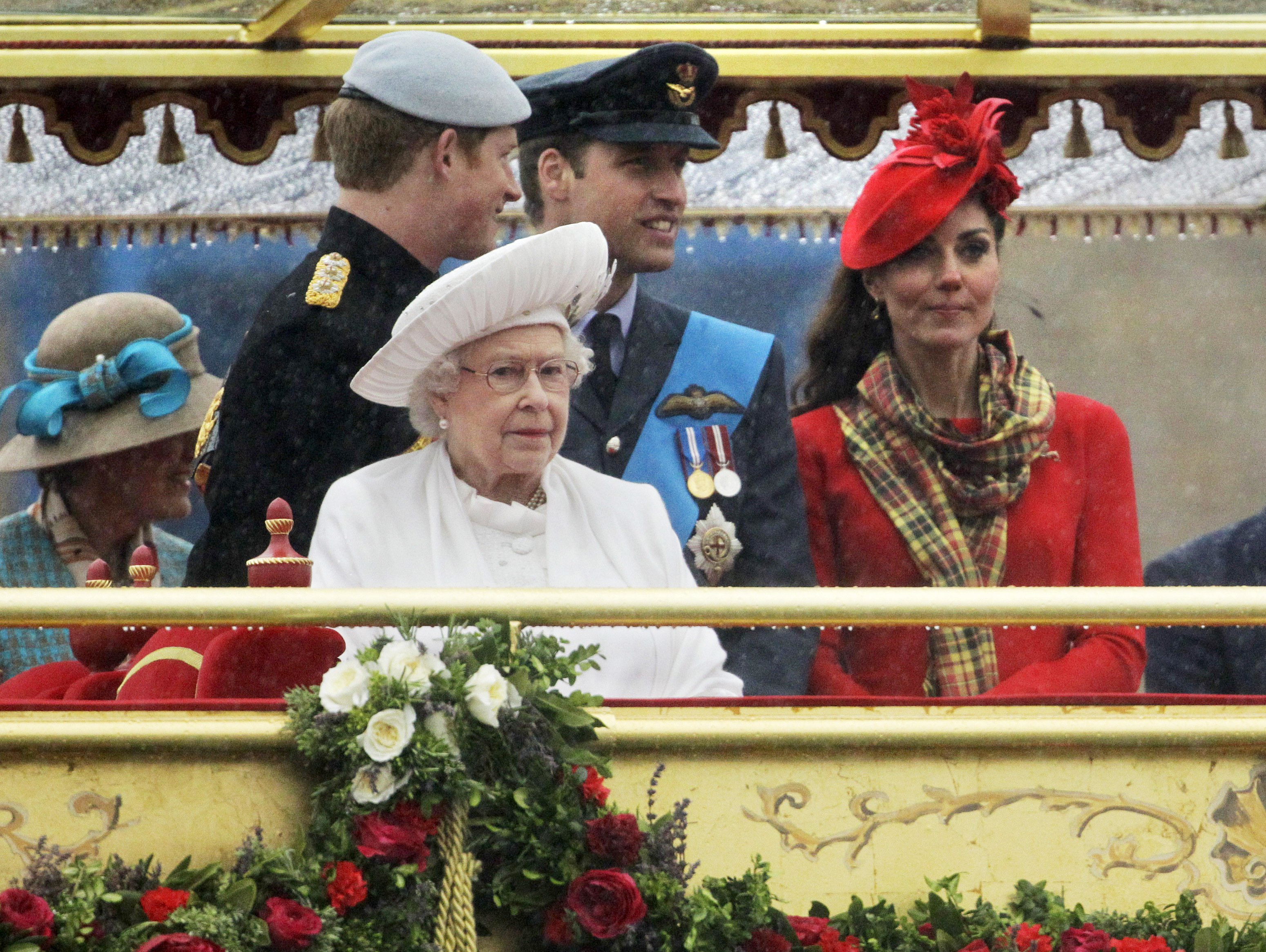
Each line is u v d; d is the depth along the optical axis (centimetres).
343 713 1698
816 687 2189
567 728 1764
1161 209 3039
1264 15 2911
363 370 1939
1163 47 2902
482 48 2844
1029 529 2331
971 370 2388
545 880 1709
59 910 1625
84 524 2662
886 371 2380
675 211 2442
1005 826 1806
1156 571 2716
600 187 2414
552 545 1939
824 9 2875
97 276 3048
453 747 1689
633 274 2431
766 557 2331
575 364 1961
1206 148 3011
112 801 1714
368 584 1891
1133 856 1811
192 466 2647
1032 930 1736
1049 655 2230
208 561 2186
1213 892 1812
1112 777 1820
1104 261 3206
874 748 1803
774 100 2897
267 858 1670
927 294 2359
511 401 1908
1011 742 1803
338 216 2292
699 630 1975
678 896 1712
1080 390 3222
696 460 2355
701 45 2877
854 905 1758
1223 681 2416
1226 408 3203
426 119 2266
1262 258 3191
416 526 1934
